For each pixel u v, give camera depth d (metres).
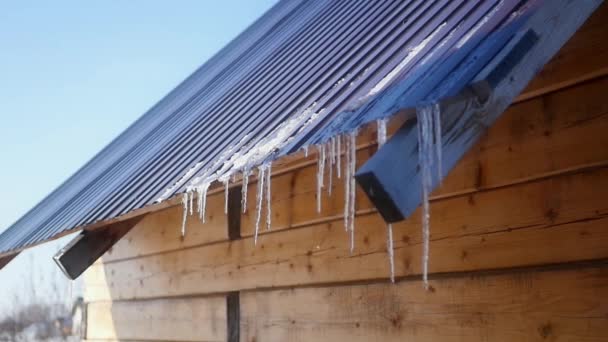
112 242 5.32
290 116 3.45
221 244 4.75
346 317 3.63
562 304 2.63
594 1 2.32
